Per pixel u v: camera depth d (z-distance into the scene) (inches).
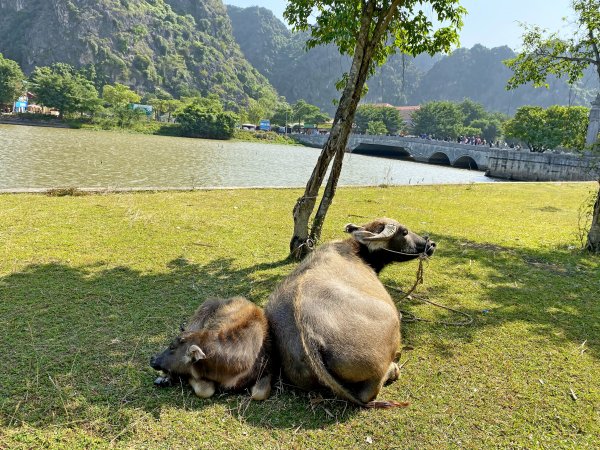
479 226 438.9
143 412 144.8
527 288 273.0
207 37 7204.7
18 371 160.7
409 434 143.0
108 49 5674.2
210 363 151.4
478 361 186.4
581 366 185.6
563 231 434.6
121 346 180.9
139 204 433.4
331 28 300.4
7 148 1296.8
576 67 396.2
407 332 209.0
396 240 205.0
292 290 164.4
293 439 138.0
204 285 246.2
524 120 2288.4
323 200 299.9
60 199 434.3
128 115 3282.5
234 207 448.5
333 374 146.6
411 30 328.2
